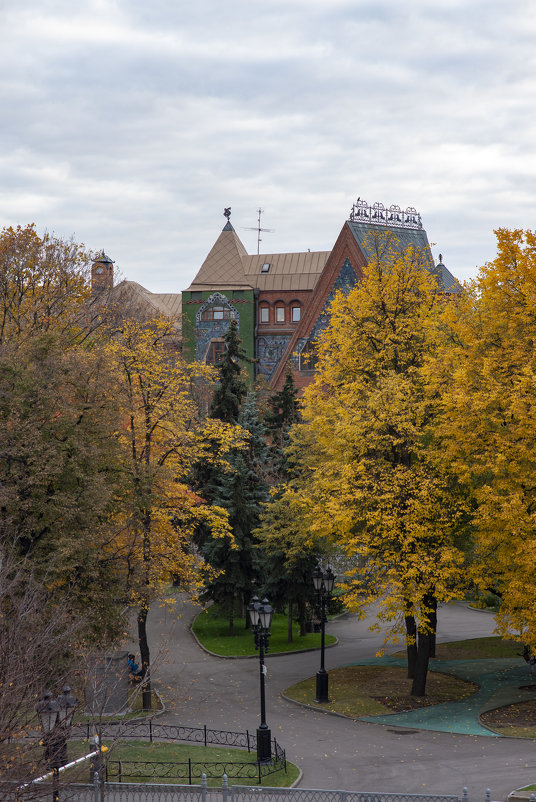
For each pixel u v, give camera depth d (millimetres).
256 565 46562
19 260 45531
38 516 27000
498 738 27844
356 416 32312
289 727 30891
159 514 33969
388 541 32438
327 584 34438
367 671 38750
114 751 26688
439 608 53656
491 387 29719
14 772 17734
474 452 31047
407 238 74938
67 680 21531
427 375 32156
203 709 33656
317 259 87062
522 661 38562
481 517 29422
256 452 51219
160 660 35375
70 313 47281
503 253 31156
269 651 44094
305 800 21406
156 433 36188
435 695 33656
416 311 35312
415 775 24812
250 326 84000
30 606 21109
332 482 33156
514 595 28391
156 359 35312
